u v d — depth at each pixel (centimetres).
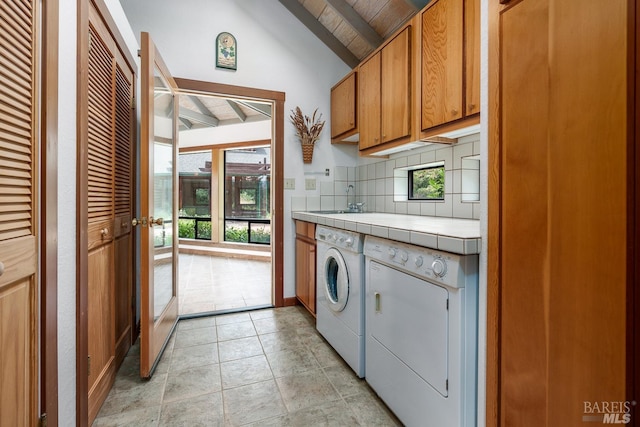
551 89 74
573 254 70
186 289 335
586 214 67
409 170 257
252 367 179
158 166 197
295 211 286
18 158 83
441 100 163
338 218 196
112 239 165
